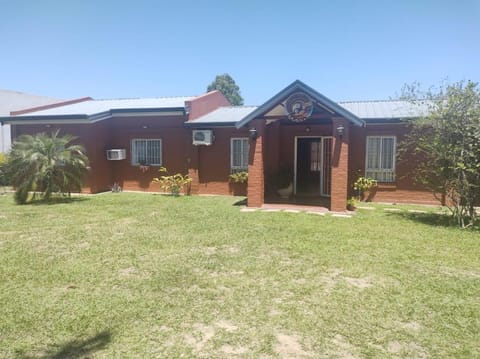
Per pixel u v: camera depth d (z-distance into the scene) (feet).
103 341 11.41
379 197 42.96
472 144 28.19
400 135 41.57
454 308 13.74
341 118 34.22
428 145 30.32
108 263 18.79
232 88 169.48
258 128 36.88
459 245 22.67
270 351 10.89
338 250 21.29
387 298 14.57
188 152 49.67
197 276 16.94
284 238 24.03
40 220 30.12
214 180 49.21
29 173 39.50
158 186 52.03
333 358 10.58
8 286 15.75
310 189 46.44
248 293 15.01
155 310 13.46
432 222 30.19
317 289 15.44
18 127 52.85
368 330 12.10
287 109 34.99
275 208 36.68
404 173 41.70
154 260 19.31
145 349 10.98
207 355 10.68
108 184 53.42
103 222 29.27
